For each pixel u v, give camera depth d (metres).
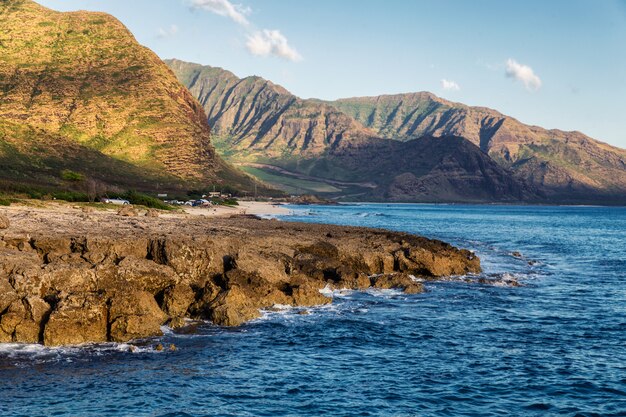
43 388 26.14
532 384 28.72
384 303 45.75
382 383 28.47
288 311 41.50
